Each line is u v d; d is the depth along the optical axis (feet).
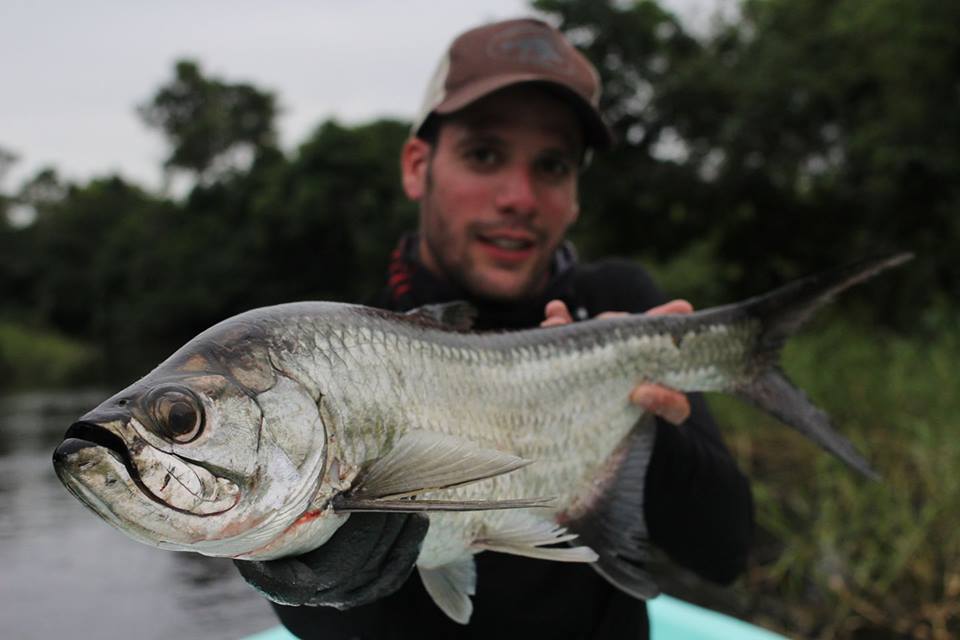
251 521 1.54
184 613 5.71
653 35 17.95
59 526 7.84
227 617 5.67
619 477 2.28
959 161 13.35
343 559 1.67
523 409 2.09
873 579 5.27
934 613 4.78
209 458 1.50
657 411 2.30
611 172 17.99
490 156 2.54
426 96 2.78
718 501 2.46
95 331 45.93
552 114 2.55
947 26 13.19
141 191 53.52
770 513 6.19
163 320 37.73
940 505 5.44
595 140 2.75
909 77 13.88
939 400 7.25
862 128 15.14
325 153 33.35
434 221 2.61
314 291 35.37
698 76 16.99
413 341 1.89
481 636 2.33
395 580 1.74
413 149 2.85
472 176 2.54
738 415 8.80
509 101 2.51
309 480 1.61
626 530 2.24
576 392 2.20
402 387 1.82
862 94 15.60
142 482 1.45
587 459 2.22
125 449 1.44
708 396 9.09
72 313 49.55
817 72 15.94
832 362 8.82
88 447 1.42
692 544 2.52
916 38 13.46
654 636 3.42
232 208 39.78
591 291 2.96
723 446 2.60
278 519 1.57
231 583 6.41
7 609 5.73
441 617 2.30
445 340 1.97
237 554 1.57
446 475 1.72
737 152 16.66
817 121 16.17
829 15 16.92
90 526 7.84
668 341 2.36
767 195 17.16
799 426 2.40
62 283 49.06
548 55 2.58
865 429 7.52
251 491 1.54
